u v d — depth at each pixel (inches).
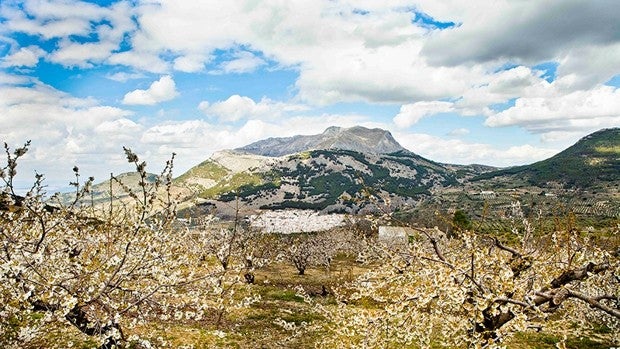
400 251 448.5
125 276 356.5
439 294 379.6
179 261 490.9
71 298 319.6
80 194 343.3
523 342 823.1
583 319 780.0
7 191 294.7
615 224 465.4
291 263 2795.3
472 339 380.8
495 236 430.0
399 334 439.5
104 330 377.4
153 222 377.1
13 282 313.0
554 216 435.2
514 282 388.5
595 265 395.2
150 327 568.7
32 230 401.4
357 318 404.5
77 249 473.1
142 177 327.3
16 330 421.1
